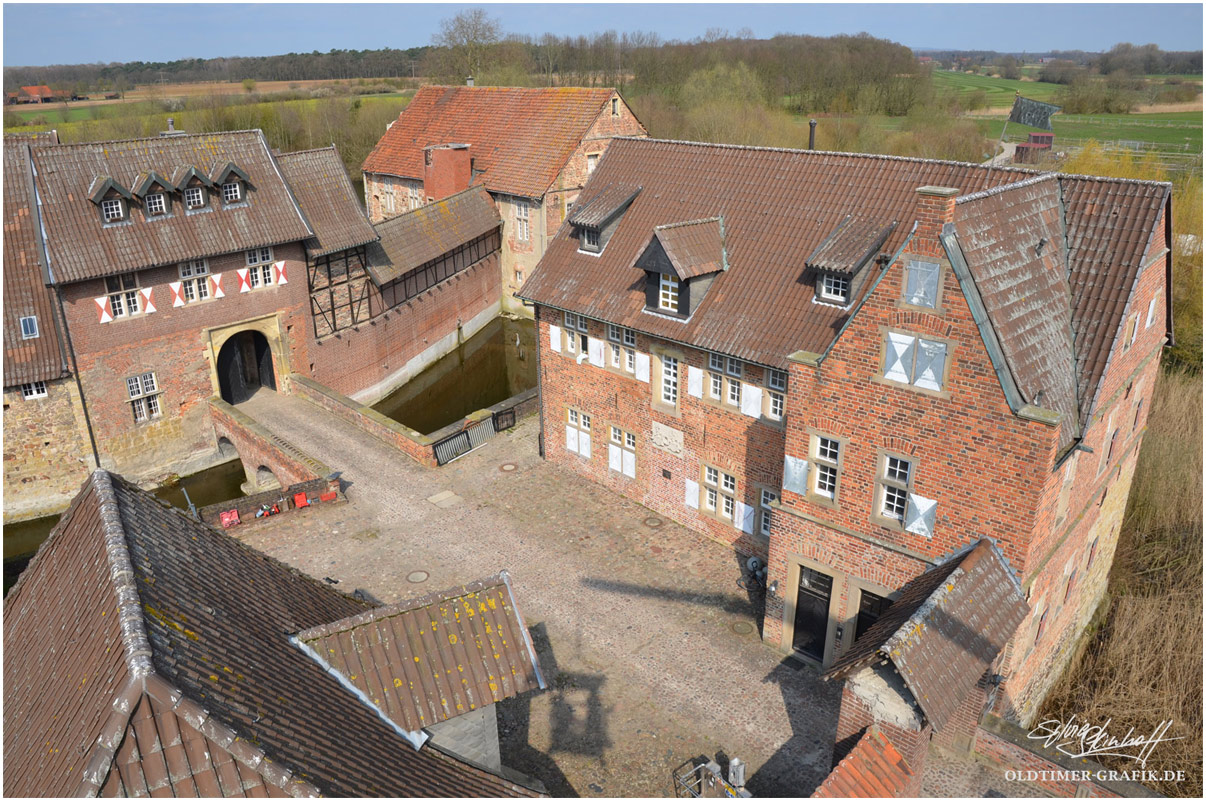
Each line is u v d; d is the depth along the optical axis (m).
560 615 23.50
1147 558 28.70
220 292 34.62
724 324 24.05
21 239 31.62
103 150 31.97
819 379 18.86
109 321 31.94
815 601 20.97
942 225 16.00
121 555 11.59
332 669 12.27
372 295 41.38
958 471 17.17
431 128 57.19
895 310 17.11
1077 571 22.06
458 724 13.11
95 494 13.63
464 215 48.53
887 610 17.92
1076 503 20.00
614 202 28.20
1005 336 16.48
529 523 27.92
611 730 19.56
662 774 18.30
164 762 9.04
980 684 16.50
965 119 78.94
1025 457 16.17
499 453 32.62
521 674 12.94
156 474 34.84
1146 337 22.09
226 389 37.09
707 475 26.33
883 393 17.84
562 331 29.36
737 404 24.66
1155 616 23.55
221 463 36.75
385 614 12.86
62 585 13.19
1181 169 51.38
